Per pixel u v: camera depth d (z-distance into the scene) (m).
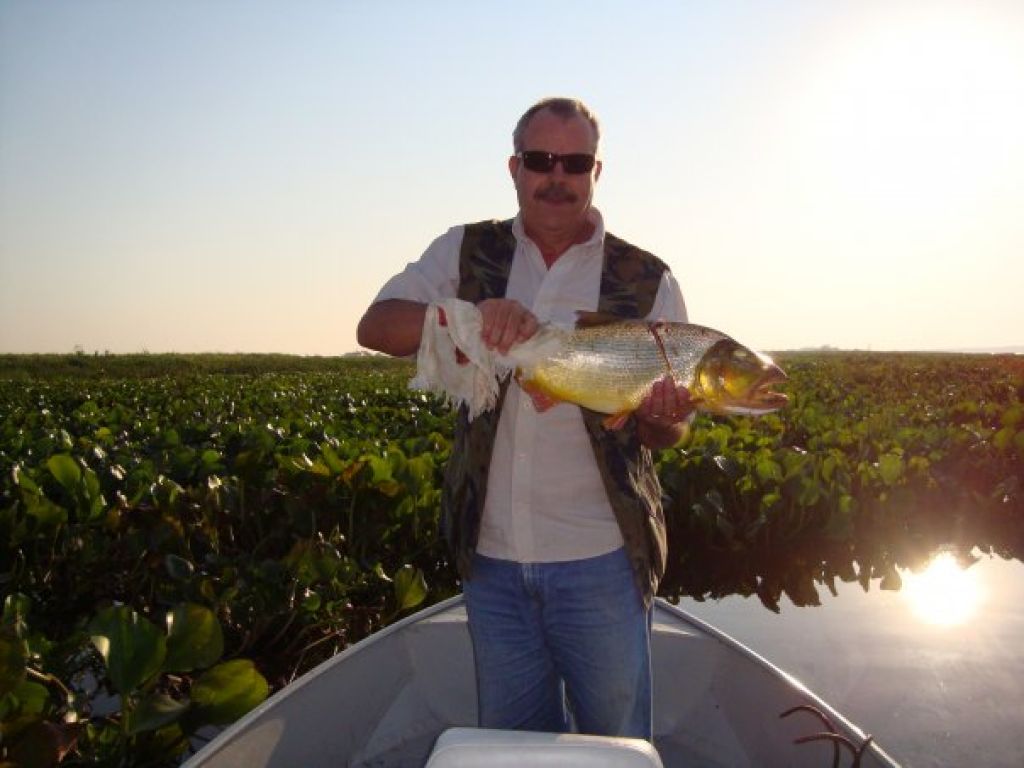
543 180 2.96
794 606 6.84
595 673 3.00
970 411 15.23
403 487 6.80
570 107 2.98
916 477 9.16
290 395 17.89
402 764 3.79
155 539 5.98
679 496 8.12
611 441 2.99
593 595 2.96
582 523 2.96
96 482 6.22
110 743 3.71
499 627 3.05
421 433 11.63
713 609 6.79
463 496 3.06
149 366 43.94
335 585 5.81
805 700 3.48
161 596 5.30
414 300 3.09
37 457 8.44
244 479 6.84
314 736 3.38
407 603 5.44
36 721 3.24
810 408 14.53
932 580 7.51
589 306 3.08
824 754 3.32
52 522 5.87
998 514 9.04
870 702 4.94
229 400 16.33
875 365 37.41
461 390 2.80
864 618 6.49
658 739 3.97
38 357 43.50
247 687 3.59
